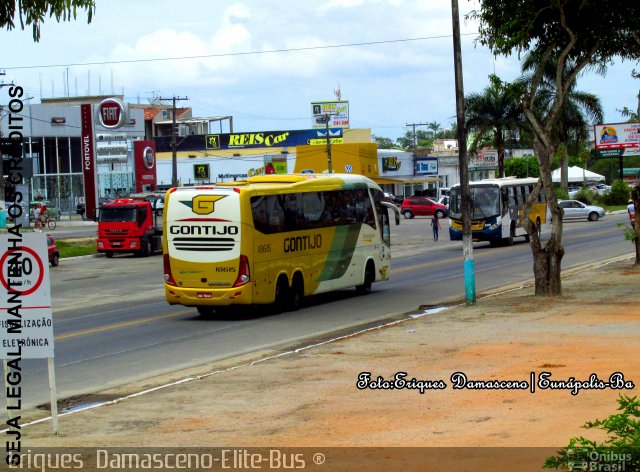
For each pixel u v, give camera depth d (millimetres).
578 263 42875
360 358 18984
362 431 12898
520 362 17484
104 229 56344
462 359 18188
